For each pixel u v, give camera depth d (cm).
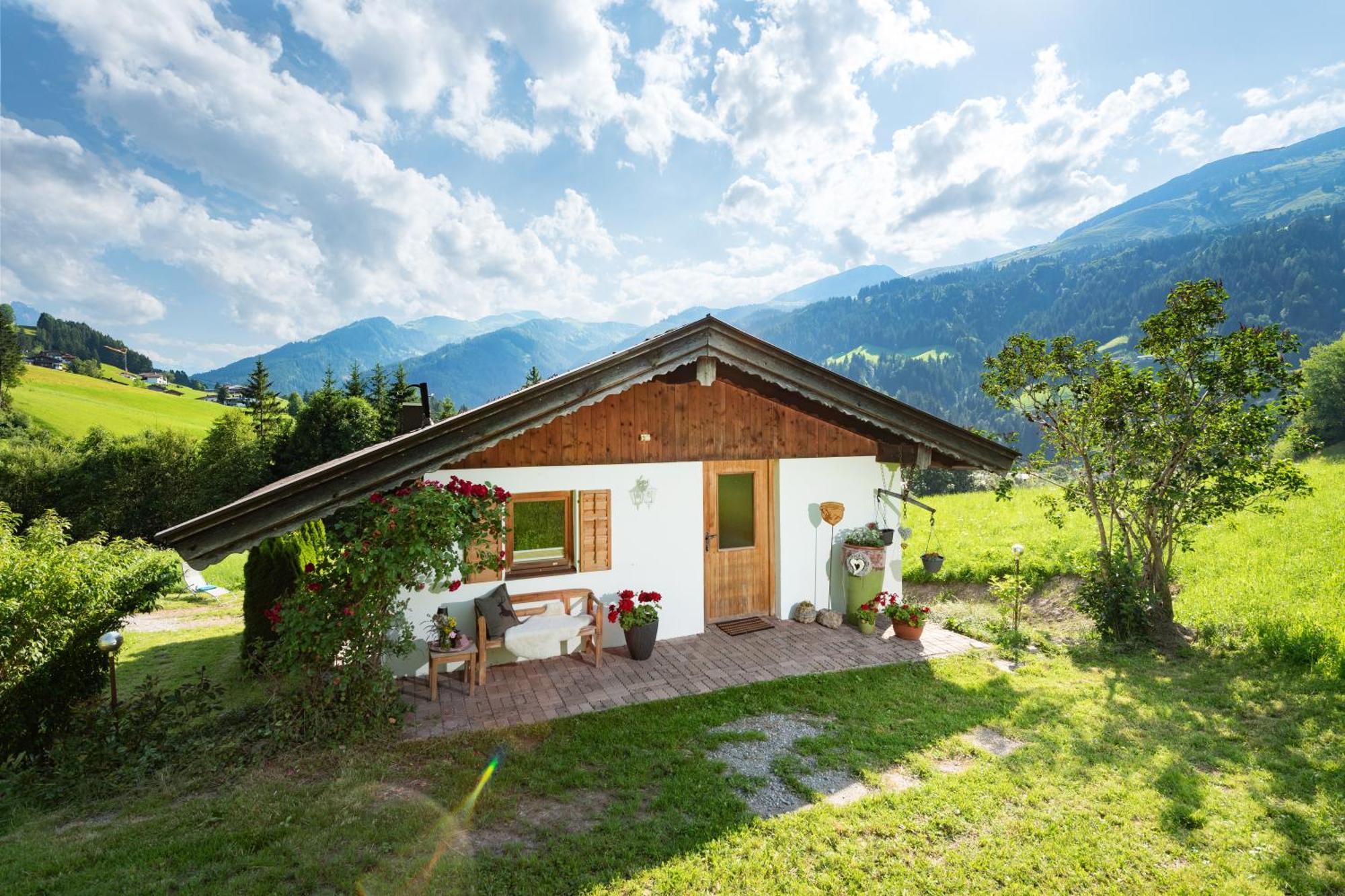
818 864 437
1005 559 1414
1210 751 582
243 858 434
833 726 655
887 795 518
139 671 1011
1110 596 920
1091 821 482
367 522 648
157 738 604
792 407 1005
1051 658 866
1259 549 1270
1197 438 885
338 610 626
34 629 655
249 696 812
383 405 5841
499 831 474
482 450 666
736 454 968
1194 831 468
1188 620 956
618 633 912
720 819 487
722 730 647
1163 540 937
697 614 962
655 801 510
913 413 885
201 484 4659
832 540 1055
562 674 803
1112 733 624
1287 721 632
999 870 429
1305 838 454
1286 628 830
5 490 4378
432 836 464
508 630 770
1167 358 919
